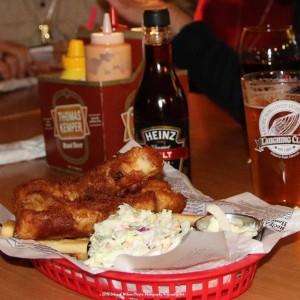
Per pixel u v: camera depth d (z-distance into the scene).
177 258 0.65
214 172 1.13
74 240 0.73
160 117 0.97
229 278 0.68
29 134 1.45
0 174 1.19
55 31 3.17
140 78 1.09
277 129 0.89
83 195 0.80
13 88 2.14
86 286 0.71
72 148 1.16
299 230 0.77
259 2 2.18
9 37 3.12
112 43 1.10
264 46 1.31
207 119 1.51
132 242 0.67
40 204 0.76
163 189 0.80
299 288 0.72
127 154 0.81
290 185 0.90
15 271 0.79
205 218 0.75
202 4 2.27
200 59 1.62
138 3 1.54
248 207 0.82
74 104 1.13
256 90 0.90
